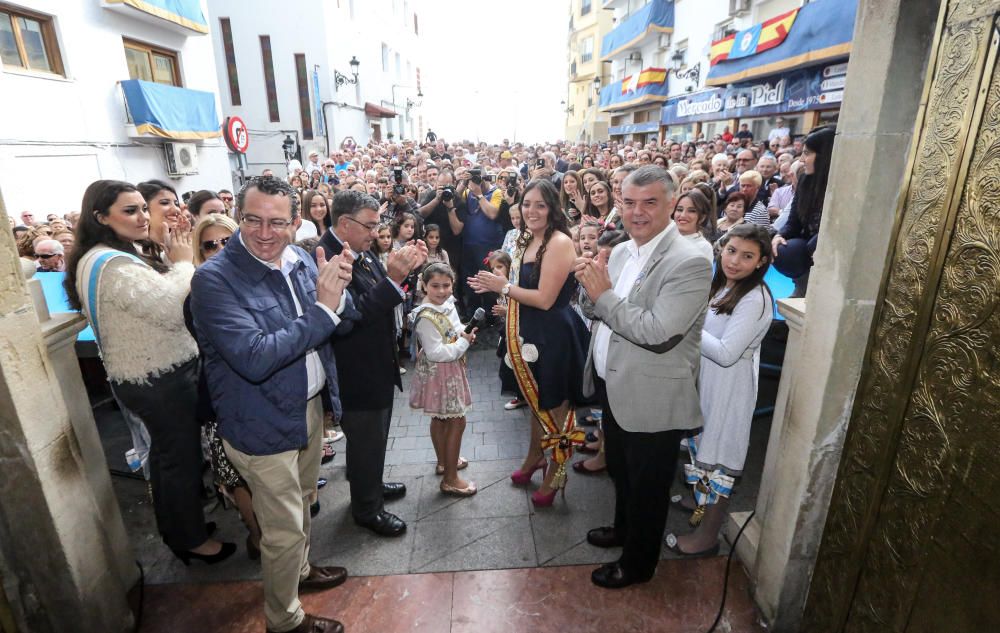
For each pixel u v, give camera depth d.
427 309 2.55
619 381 1.88
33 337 1.59
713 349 2.10
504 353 2.64
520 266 2.42
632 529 2.01
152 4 7.76
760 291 2.09
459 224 5.18
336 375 2.16
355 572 2.25
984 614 1.14
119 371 1.91
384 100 21.03
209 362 1.71
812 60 6.98
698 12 11.89
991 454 1.13
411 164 11.20
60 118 6.72
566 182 4.77
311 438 2.06
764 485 2.18
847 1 6.37
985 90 1.13
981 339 1.15
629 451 1.92
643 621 2.01
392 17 22.48
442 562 2.29
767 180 5.31
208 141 9.82
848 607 1.62
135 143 8.03
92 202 1.91
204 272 1.60
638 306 1.81
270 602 1.84
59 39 6.72
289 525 1.76
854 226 1.54
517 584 2.18
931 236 1.29
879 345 1.49
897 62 1.41
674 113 13.23
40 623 1.77
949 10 1.23
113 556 1.92
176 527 2.13
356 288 2.19
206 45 9.73
